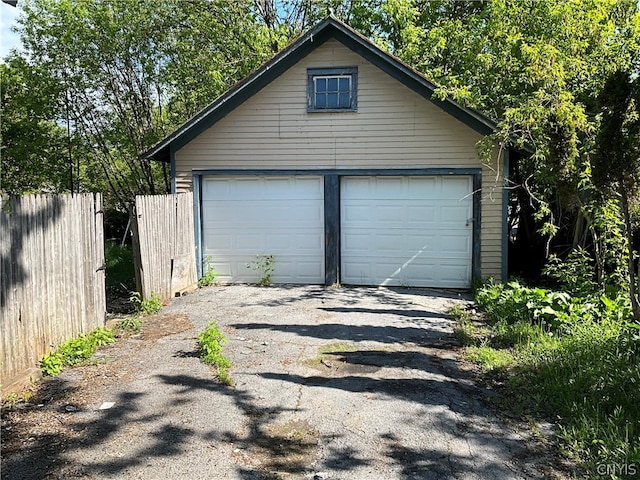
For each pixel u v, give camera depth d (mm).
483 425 4195
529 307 7090
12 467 3523
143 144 16578
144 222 8305
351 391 4867
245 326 7199
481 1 14477
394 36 15539
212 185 10719
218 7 16125
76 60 15250
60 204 5699
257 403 4586
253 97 10375
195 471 3510
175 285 9453
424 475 3479
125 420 4242
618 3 10883
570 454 3703
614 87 5652
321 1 17031
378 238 10344
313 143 10297
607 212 7246
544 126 7848
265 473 3498
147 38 15578
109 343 6301
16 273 4906
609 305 6859
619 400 4305
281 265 10672
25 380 4887
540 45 10023
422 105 9883
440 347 6293
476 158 9805
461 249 10062
